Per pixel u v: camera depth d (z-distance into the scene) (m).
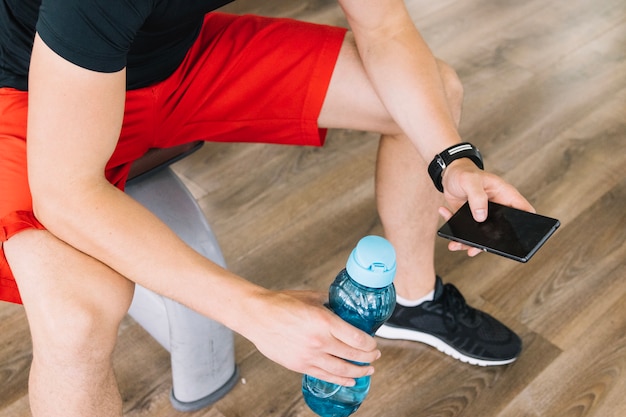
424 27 2.46
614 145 2.03
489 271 1.69
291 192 1.86
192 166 1.93
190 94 1.30
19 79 1.13
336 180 1.90
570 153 2.00
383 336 1.55
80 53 0.90
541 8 2.57
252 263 1.68
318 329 0.91
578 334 1.56
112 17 0.90
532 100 2.18
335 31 1.35
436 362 1.51
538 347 1.53
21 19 1.10
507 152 2.00
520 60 2.33
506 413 1.42
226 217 1.79
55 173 0.94
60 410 1.03
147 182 1.35
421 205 1.39
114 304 1.00
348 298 0.96
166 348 1.39
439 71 1.27
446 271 1.69
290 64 1.31
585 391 1.45
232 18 1.37
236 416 1.40
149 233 0.97
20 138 1.09
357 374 0.96
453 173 1.11
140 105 1.22
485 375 1.49
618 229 1.79
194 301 0.98
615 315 1.59
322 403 1.13
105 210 0.96
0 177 1.07
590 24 2.50
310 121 1.35
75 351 0.98
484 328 1.52
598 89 2.23
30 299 0.98
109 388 1.06
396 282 1.50
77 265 0.99
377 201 1.44
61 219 0.95
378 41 1.24
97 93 0.93
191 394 1.40
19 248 0.99
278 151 1.98
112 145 0.97
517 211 1.07
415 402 1.43
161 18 1.08
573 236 1.77
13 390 1.42
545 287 1.65
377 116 1.32
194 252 0.99
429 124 1.18
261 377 1.47
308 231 1.77
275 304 0.94
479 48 2.38
